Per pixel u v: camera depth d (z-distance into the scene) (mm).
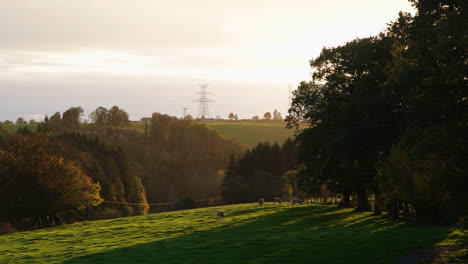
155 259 28672
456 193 21953
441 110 23094
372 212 53812
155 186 161000
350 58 49688
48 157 66125
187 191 167875
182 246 33125
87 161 109562
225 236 37125
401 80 24344
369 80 45188
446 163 23375
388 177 34469
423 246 26406
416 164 24484
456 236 29547
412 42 27062
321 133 50781
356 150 44562
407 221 41844
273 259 26000
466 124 22109
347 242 29859
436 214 38438
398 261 23203
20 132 129375
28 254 34094
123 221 55969
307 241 31656
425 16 25188
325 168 54312
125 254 31141
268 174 127812
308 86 56281
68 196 65625
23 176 64000
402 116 39781
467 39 21562
